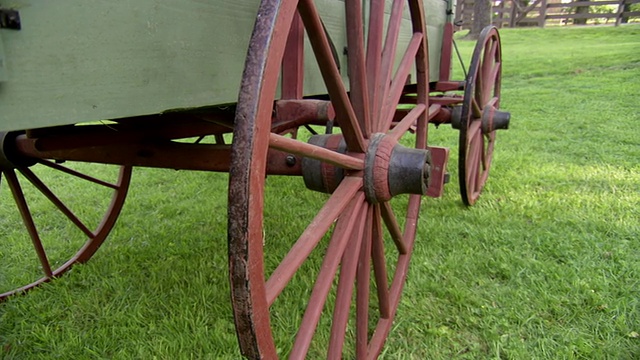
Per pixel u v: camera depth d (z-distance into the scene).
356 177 1.19
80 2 0.65
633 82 6.86
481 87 2.57
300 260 0.92
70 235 2.59
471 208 2.70
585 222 2.46
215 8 0.94
